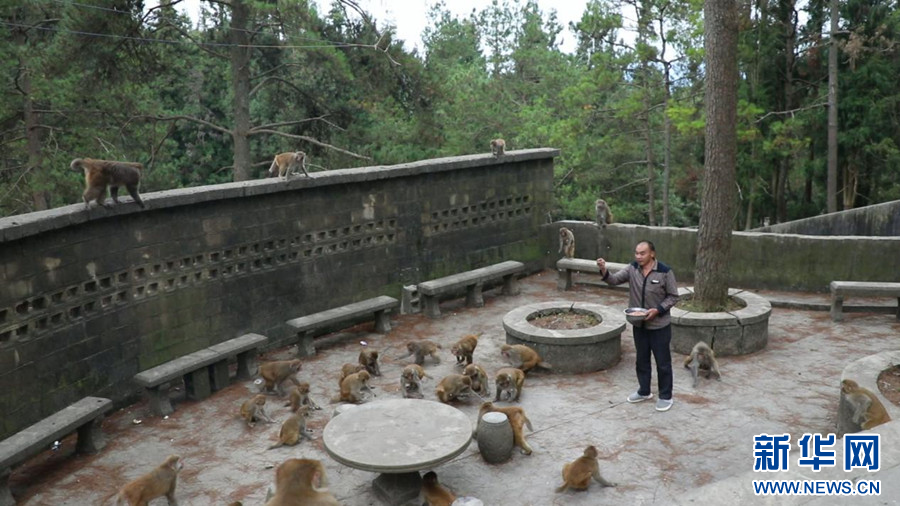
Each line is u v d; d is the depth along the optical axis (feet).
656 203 105.91
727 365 30.76
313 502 12.02
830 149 78.02
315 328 34.12
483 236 45.50
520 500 20.81
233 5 64.90
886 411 21.42
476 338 31.68
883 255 39.19
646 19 84.74
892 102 80.69
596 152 98.99
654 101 95.30
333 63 64.80
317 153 80.02
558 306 34.53
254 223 34.45
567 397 28.22
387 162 73.56
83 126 66.74
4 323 24.67
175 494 21.02
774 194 93.97
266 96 85.15
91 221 27.81
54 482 23.38
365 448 20.20
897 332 34.42
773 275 41.68
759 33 82.79
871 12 80.94
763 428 24.80
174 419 27.86
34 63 58.65
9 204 70.74
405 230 41.32
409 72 69.00
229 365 34.12
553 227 48.80
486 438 22.79
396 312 41.50
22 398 25.38
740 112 76.79
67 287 26.96
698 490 12.23
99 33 57.16
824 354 31.76
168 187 73.51
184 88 94.94
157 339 30.86
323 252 37.68
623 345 34.35
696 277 33.55
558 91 120.88
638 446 23.85
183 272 31.71
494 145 45.09
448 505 19.26
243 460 24.22
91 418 24.75
